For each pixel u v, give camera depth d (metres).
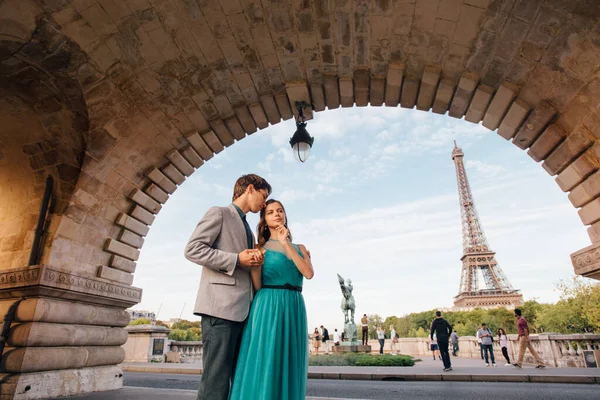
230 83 8.36
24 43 6.52
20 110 7.82
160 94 8.13
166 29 7.23
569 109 6.35
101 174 8.09
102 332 8.06
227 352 2.86
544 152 6.91
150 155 8.80
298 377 2.80
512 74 6.78
